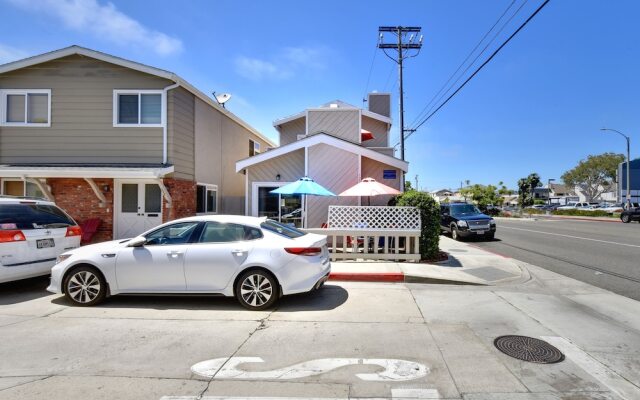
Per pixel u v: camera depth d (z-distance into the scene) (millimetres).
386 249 9727
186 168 13398
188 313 5754
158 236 6289
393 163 12867
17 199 6961
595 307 6207
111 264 6082
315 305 6195
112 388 3428
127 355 4172
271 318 5512
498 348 4391
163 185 11883
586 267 9930
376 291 7141
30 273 6730
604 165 70562
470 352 4273
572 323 5344
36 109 12586
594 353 4277
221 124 16609
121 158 12484
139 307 6059
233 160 18141
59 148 12500
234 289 5965
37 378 3621
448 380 3604
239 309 5965
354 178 12695
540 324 5281
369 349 4355
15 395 3283
